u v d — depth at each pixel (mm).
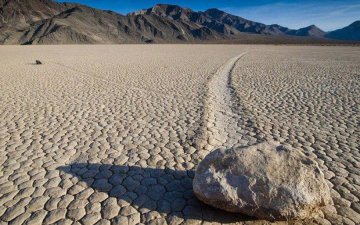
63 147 5750
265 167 3607
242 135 6480
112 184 4430
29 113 7969
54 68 17312
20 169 4879
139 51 35938
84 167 4945
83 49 39625
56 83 12344
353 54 30875
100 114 7918
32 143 5941
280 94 10430
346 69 17297
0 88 11148
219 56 27812
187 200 4023
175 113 8016
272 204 3463
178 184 4426
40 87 11445
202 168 3812
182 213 3766
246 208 3535
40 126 6941
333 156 5422
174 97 9875
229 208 3598
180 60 23125
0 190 4273
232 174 3627
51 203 3979
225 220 3615
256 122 7289
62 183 4453
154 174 4719
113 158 5270
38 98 9648
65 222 3629
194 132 6551
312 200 3465
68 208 3879
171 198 4078
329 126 7051
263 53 32750
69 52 32281
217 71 16156
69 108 8484
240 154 3764
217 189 3590
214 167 3736
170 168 4906
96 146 5801
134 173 4742
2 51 33406
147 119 7496
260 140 6191
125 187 4348
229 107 8719
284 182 3488
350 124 7184
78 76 14281
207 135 6348
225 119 7566
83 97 9844
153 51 36312
